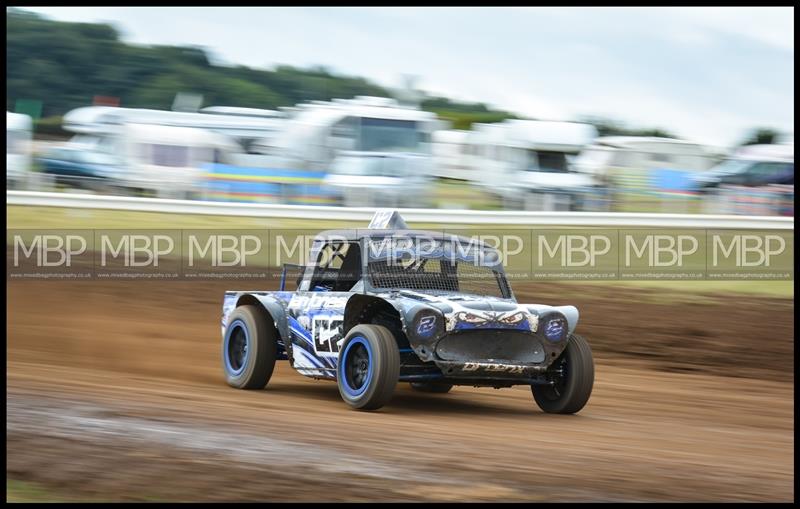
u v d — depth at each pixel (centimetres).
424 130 4206
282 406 1478
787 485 1046
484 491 955
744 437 1390
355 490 941
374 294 1511
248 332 1686
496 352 1452
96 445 1108
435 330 1409
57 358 2055
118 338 2362
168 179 4178
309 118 4153
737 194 4275
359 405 1438
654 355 2447
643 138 4356
